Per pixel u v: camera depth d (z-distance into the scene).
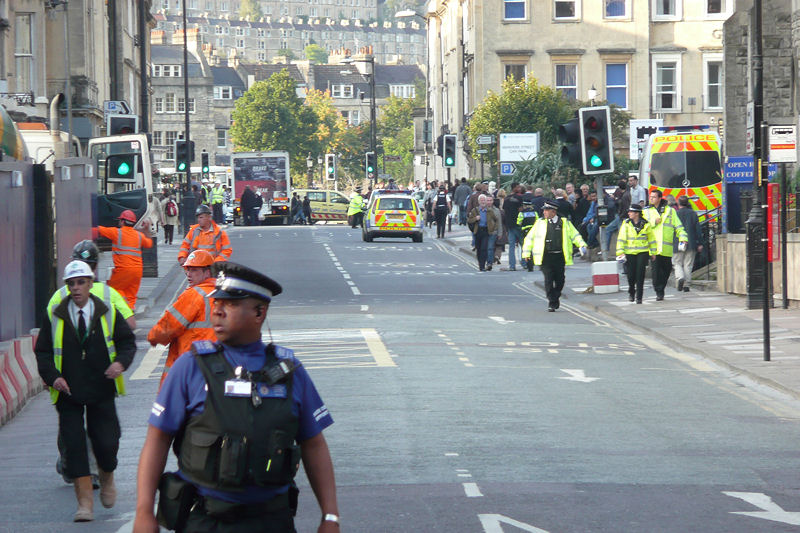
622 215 79.75
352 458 24.31
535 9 154.38
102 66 131.62
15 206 37.31
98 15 129.75
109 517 20.56
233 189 173.25
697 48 154.00
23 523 20.05
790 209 57.38
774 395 33.00
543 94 136.00
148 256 75.19
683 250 59.56
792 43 81.81
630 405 31.00
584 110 58.66
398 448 25.28
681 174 84.31
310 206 185.50
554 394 32.69
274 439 11.28
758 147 53.22
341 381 35.16
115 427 20.91
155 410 11.50
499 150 127.69
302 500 21.16
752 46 85.19
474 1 158.50
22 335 37.84
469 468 23.30
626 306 58.09
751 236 53.78
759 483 22.11
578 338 46.88
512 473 22.88
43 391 37.59
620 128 138.88
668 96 154.62
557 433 26.97
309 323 52.44
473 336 47.03
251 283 11.66
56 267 41.31
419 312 57.47
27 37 100.06
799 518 19.44
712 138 84.62
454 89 184.00
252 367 11.59
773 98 84.62
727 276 61.69
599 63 154.38
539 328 50.34
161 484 11.53
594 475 22.70
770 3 84.62
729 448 25.41
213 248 43.91
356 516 19.58
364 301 63.56
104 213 78.12
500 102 136.00
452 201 141.25
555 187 106.69
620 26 153.88
